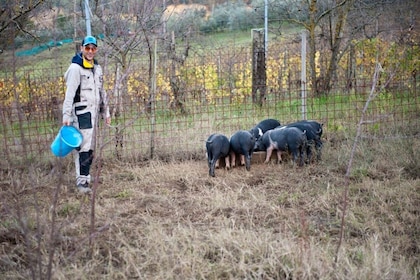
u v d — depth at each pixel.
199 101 8.11
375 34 10.60
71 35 8.40
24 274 3.45
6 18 6.33
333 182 5.60
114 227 4.43
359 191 5.15
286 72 10.59
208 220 4.66
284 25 16.92
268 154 6.46
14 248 3.87
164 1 7.82
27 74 7.57
